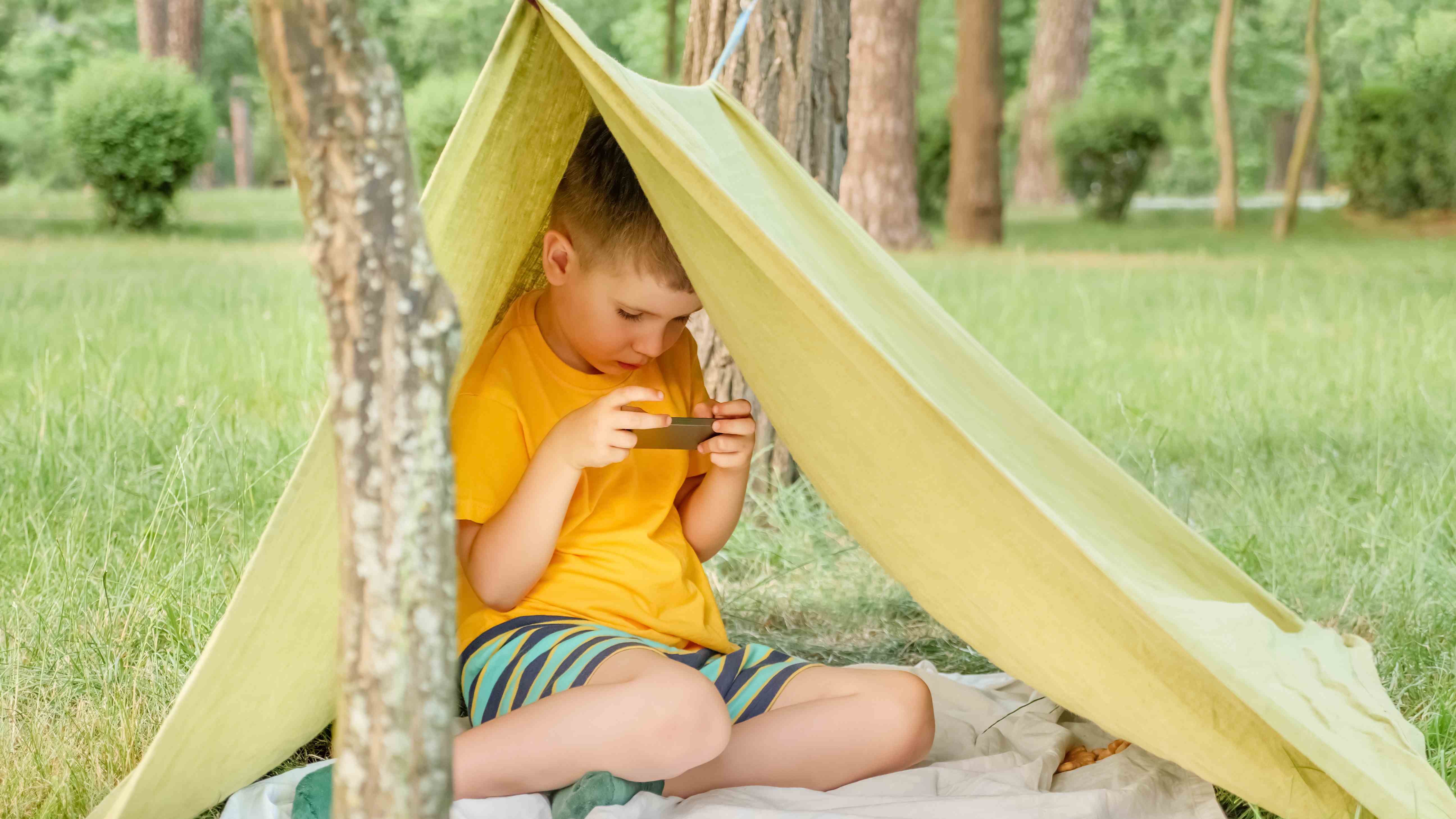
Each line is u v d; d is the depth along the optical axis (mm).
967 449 1838
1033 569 2043
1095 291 11367
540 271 2596
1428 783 1985
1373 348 7242
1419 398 5805
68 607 3129
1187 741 2072
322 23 1193
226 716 2059
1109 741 2611
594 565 2350
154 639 2965
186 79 16641
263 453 4578
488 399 2336
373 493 1243
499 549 2209
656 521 2439
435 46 30672
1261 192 31094
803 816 2008
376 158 1219
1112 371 7094
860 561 3986
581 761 2043
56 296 9258
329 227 1224
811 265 2090
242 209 20297
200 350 6531
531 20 2055
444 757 1277
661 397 2145
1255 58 28672
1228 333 8469
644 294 2244
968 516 2055
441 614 1268
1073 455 2494
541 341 2439
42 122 23797
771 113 4309
